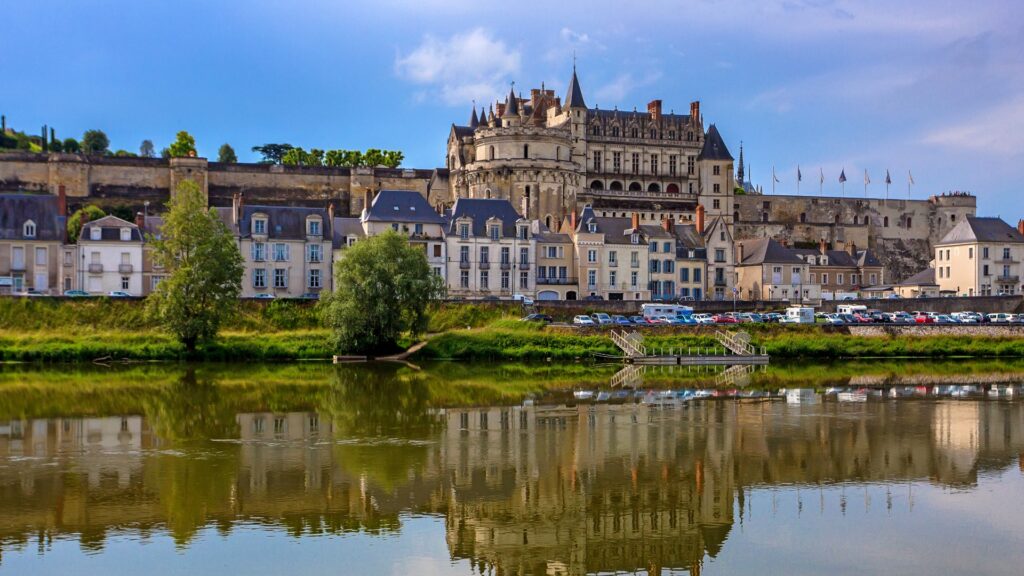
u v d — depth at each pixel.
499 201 124.00
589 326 101.62
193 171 154.88
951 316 113.38
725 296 134.62
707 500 40.53
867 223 191.50
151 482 42.44
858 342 103.44
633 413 61.31
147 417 58.56
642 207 173.50
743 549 34.66
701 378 81.81
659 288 129.75
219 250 90.81
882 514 38.53
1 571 31.88
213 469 44.84
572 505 39.75
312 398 67.00
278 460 46.78
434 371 85.06
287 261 112.75
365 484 42.47
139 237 108.56
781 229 184.12
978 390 74.12
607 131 181.38
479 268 119.56
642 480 43.66
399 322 93.50
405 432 54.25
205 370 83.12
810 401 67.25
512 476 44.09
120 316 96.31
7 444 50.16
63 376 77.69
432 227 118.81
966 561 33.34
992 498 40.97
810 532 36.44
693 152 185.50
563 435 53.44
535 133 156.62
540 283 123.88
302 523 37.12
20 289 106.56
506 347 96.88
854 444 51.47
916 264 192.75
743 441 51.97
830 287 153.62
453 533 36.19
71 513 37.97
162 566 32.47
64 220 110.06
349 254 93.81
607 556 33.97
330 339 94.06
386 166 183.88
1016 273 143.12
